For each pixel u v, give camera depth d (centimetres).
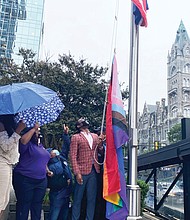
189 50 9475
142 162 940
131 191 368
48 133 1488
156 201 923
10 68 1753
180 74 9019
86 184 397
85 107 1712
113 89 406
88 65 1822
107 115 397
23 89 330
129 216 362
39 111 378
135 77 406
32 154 358
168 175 901
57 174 415
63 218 434
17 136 321
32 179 354
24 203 353
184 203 684
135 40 420
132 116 393
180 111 8581
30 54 1809
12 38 4825
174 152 690
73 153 393
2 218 382
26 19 5091
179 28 9994
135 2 415
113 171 377
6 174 315
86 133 412
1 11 4788
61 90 1717
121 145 383
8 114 320
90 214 395
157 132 9050
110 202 373
